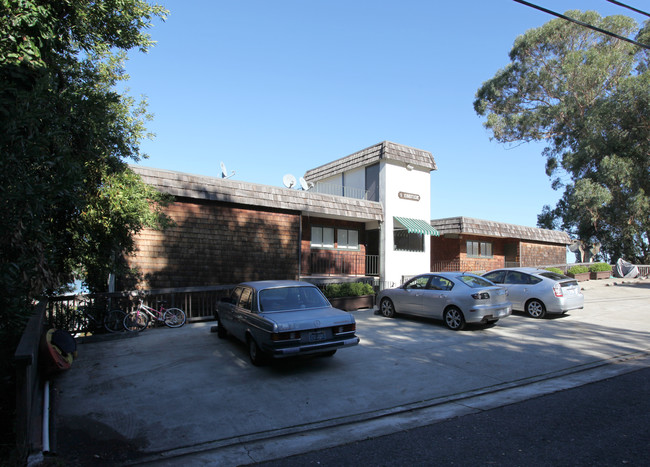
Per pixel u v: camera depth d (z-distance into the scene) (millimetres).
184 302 12039
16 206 4375
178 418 4980
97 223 8023
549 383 6223
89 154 6926
